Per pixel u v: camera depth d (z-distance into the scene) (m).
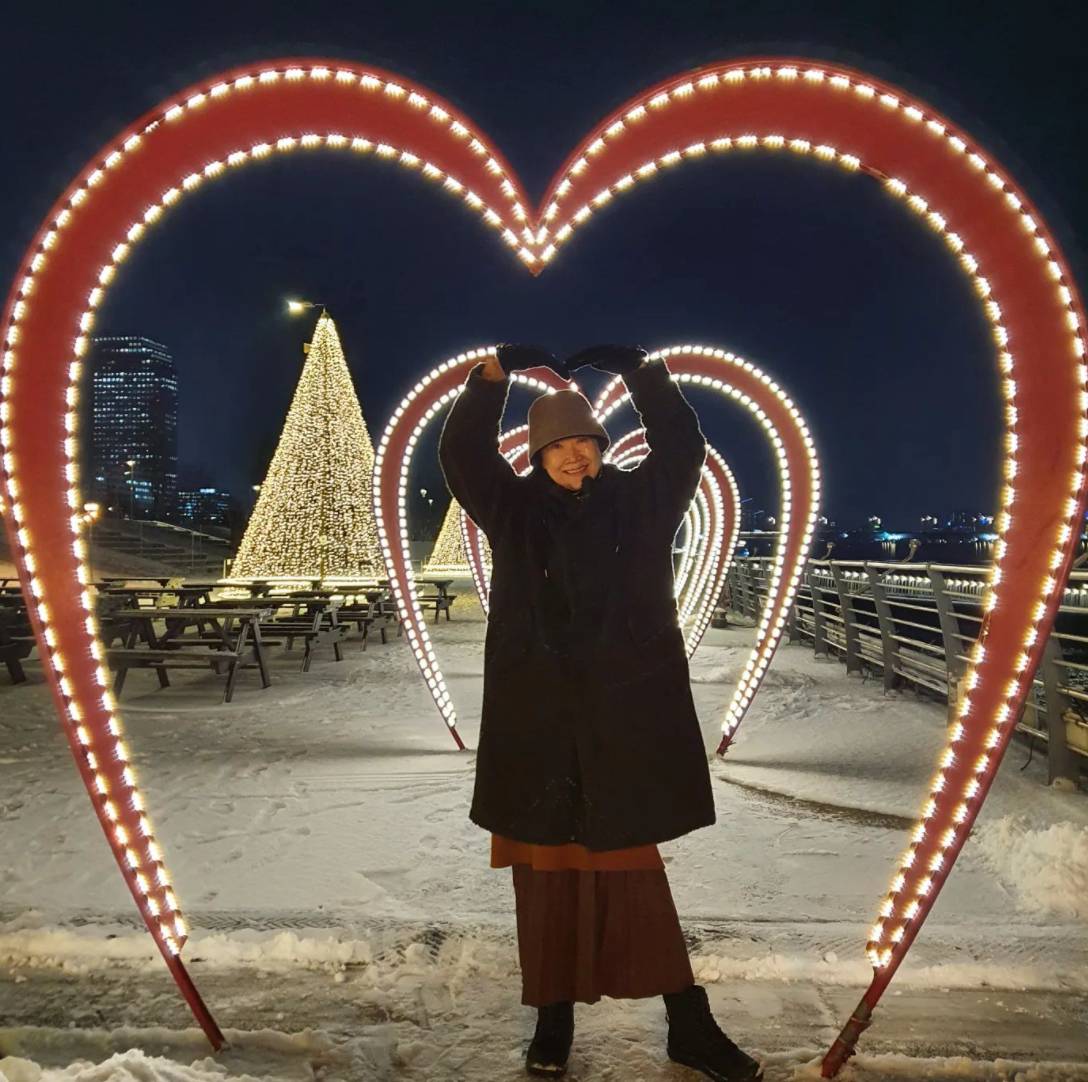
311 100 2.47
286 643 13.02
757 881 3.71
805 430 5.70
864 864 3.90
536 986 2.35
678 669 2.41
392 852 4.11
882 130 2.37
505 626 2.43
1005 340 2.34
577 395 2.53
